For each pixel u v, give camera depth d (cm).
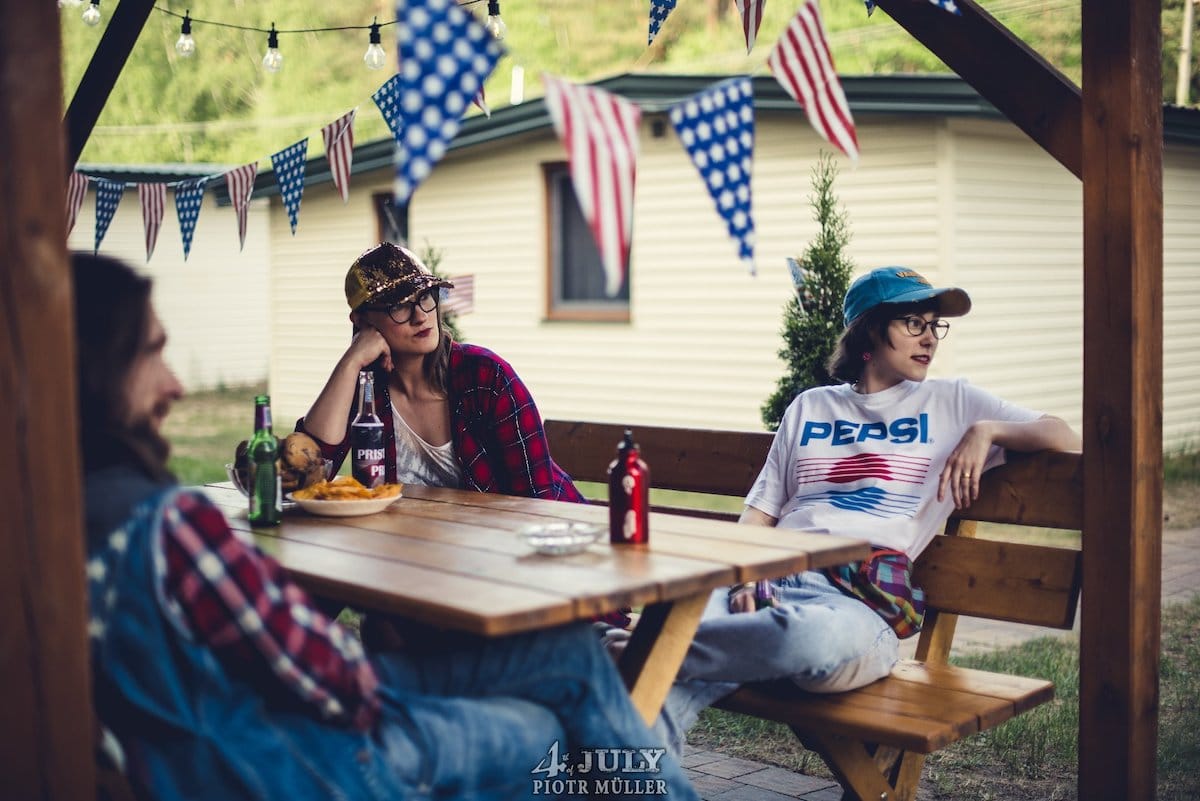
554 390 1204
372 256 335
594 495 955
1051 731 386
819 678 267
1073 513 285
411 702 205
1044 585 288
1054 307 1048
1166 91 1994
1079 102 277
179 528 174
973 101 895
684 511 377
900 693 274
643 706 230
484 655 226
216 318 1925
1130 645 271
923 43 303
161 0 2827
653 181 1118
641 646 233
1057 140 281
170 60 2862
